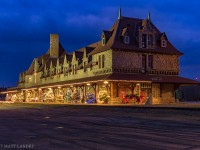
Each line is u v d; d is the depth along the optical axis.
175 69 47.56
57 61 64.75
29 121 20.22
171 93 47.00
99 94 43.75
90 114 27.22
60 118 22.73
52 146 10.19
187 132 13.48
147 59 45.47
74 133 13.56
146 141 11.04
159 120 20.06
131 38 45.41
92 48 52.38
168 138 11.70
